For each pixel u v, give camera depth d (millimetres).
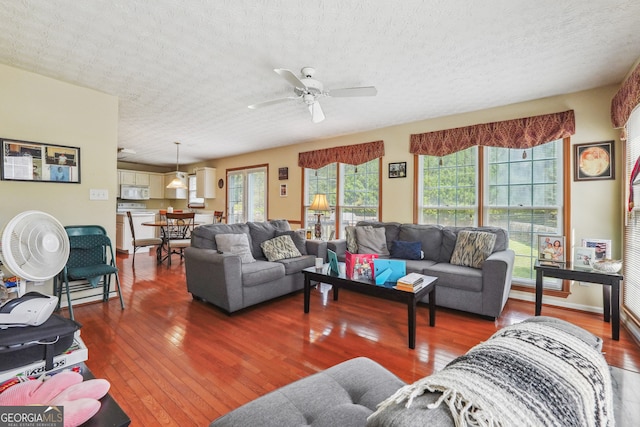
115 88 3189
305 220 5797
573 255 3070
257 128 4715
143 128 4727
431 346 2342
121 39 2264
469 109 3762
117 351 2227
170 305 3250
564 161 3246
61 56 2527
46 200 2951
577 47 2303
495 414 522
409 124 4387
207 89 3193
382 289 2436
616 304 2453
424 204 4309
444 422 517
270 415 965
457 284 2973
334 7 1866
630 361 2123
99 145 3283
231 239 3449
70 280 3000
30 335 1175
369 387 1145
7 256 1654
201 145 6035
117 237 6645
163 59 2562
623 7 1833
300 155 5766
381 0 1796
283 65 2633
